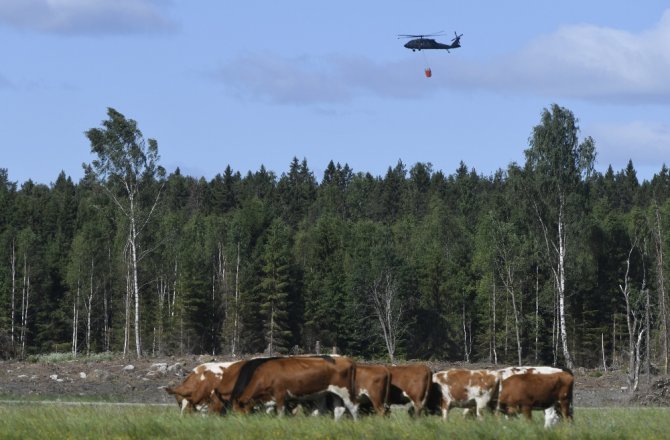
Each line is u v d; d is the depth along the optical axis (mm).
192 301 92188
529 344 89000
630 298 80938
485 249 88562
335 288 90625
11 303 97500
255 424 21516
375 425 21312
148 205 76250
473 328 95438
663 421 24281
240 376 25250
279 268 88875
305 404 25828
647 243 91438
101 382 44969
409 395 26094
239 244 98250
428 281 93375
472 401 26844
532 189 75688
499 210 102625
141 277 99500
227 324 91375
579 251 81188
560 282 72875
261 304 87812
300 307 90750
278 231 92188
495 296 86500
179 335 93688
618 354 88312
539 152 75250
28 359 59406
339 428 21031
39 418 23047
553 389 26875
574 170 75125
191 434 20766
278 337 89625
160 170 69125
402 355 85438
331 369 25266
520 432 20625
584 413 29250
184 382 27359
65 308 100812
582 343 89562
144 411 25484
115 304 101688
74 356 61031
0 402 36250
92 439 20656
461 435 20328
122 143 68062
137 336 62438
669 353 71562
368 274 86188
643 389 47656
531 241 83625
